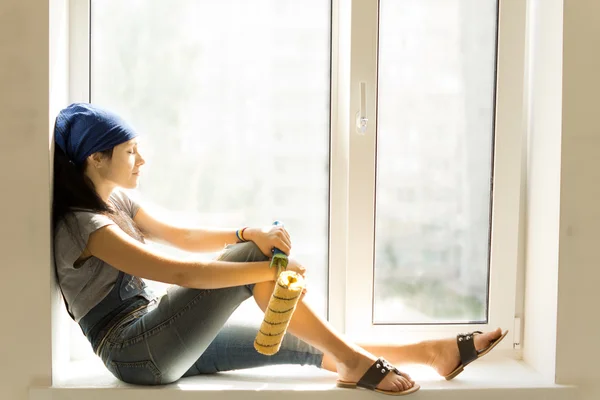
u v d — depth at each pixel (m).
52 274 1.69
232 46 1.94
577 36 1.76
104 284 1.69
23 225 1.66
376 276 2.01
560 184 1.78
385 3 1.93
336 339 1.69
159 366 1.64
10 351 1.68
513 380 1.82
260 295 1.66
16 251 1.66
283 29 1.95
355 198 1.95
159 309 1.65
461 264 2.02
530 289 1.97
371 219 1.96
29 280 1.67
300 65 1.96
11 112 1.64
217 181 1.97
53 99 1.70
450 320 2.03
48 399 1.67
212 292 1.62
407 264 2.01
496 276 2.00
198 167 1.97
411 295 2.02
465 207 2.00
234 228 1.94
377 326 2.00
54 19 1.70
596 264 1.79
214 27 1.93
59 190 1.69
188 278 1.60
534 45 1.94
